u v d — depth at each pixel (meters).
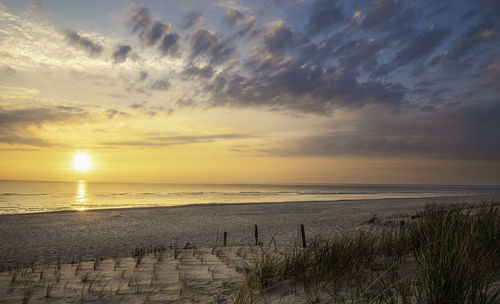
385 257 3.67
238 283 3.97
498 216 3.71
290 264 3.61
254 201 56.47
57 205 43.56
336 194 93.12
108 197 66.25
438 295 2.05
